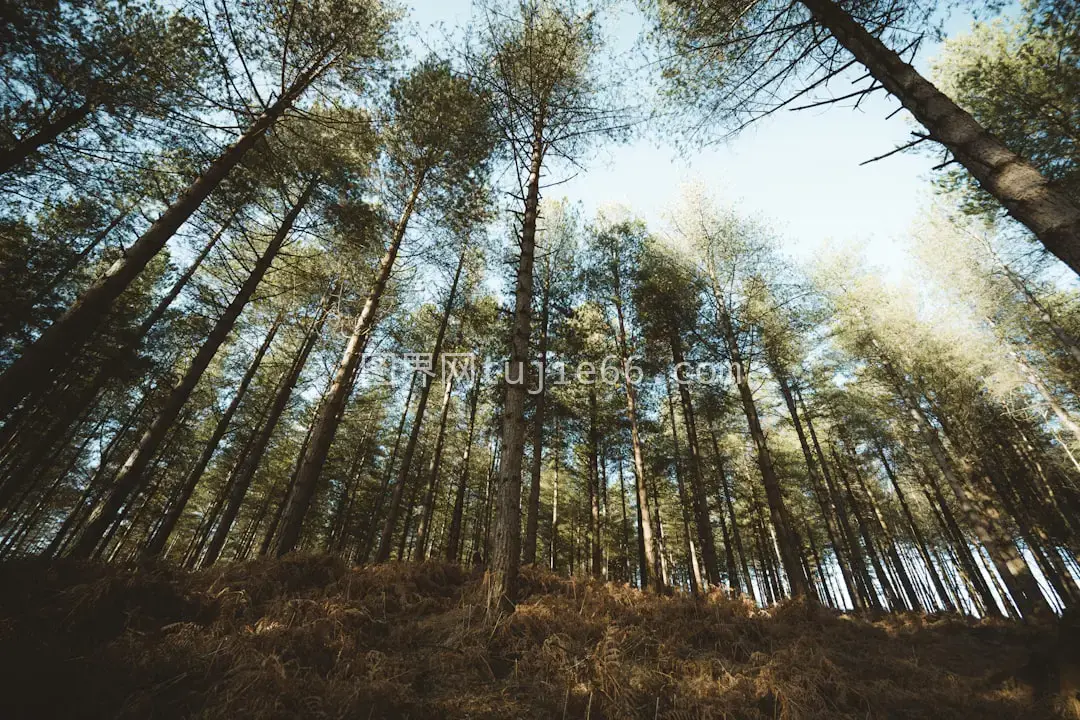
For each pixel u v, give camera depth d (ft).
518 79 28.86
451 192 37.11
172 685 10.40
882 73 14.23
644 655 15.14
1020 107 31.45
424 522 53.52
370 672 11.91
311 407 66.08
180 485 65.87
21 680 8.80
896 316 48.57
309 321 47.32
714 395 47.98
